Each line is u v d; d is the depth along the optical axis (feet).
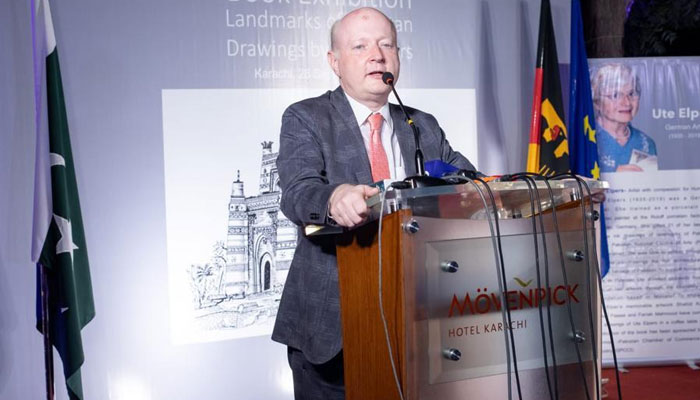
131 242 10.57
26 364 9.99
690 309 13.33
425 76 11.93
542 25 11.85
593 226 4.64
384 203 3.95
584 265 4.59
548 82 11.79
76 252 9.70
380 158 6.37
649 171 13.29
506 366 4.24
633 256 13.28
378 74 6.40
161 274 10.67
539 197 4.35
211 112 10.93
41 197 9.18
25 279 9.98
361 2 11.64
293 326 6.07
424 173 5.02
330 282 5.77
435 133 6.67
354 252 4.82
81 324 9.66
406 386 3.91
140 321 10.58
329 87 11.47
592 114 12.34
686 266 13.32
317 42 11.43
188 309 10.72
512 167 12.31
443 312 4.05
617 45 15.75
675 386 12.06
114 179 10.53
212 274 10.82
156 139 10.70
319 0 11.43
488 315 4.20
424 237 4.00
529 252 4.37
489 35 12.23
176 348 10.68
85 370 10.37
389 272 4.15
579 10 12.42
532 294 4.36
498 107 12.25
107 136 10.51
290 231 11.18
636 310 13.28
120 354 10.50
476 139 12.09
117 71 10.56
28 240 9.98
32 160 9.98
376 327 4.46
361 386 4.79
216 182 10.90
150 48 10.70
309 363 5.90
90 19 10.46
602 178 13.24
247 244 10.99
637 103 13.29
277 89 11.23
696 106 13.41
